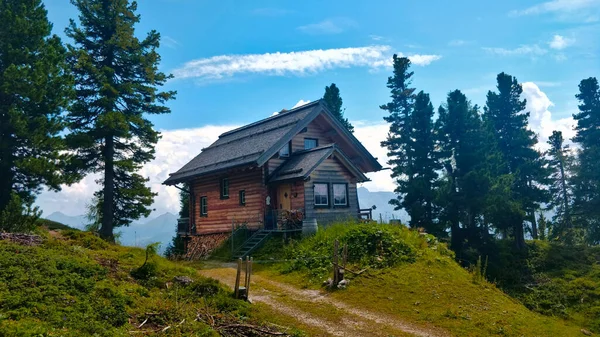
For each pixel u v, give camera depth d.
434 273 15.09
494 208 30.78
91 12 23.06
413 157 35.19
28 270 8.98
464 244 32.84
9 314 6.92
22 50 18.02
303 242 19.02
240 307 10.58
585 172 40.91
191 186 29.69
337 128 26.80
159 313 8.87
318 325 10.59
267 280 15.77
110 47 22.95
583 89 45.12
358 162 28.78
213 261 20.64
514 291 26.77
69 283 8.91
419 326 10.95
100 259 11.99
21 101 17.94
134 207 24.34
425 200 34.00
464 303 12.79
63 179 18.67
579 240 42.81
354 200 23.97
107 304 8.46
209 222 27.44
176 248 29.97
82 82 22.72
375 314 11.76
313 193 22.30
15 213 13.62
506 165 37.75
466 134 31.91
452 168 33.41
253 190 23.92
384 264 15.72
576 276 28.70
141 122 22.75
